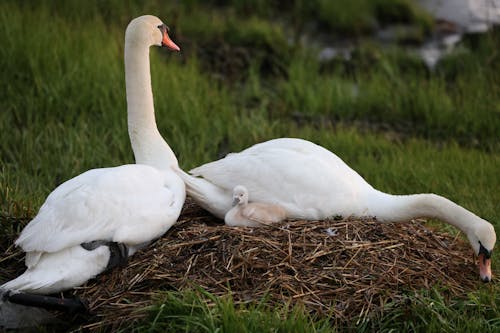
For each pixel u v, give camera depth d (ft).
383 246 34.71
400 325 31.81
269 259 33.12
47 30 63.67
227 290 31.86
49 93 56.85
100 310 31.94
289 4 89.61
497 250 41.57
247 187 37.83
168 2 84.74
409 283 33.14
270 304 31.65
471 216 35.99
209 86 65.92
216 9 87.76
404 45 83.92
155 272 32.68
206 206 38.19
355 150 56.54
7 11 64.95
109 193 33.45
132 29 39.11
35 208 41.14
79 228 32.27
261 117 60.34
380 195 37.99
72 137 52.90
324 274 32.83
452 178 51.83
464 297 33.60
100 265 32.86
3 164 48.03
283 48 77.41
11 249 36.94
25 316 33.22
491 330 32.09
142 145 39.32
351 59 78.48
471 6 89.45
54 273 31.76
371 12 87.97
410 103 67.21
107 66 60.18
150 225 33.88
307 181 37.35
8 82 57.62
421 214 36.99
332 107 67.21
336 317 31.55
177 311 30.71
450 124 64.13
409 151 56.49
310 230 35.19
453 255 36.04
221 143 57.06
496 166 53.67
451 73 74.74
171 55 72.33
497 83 69.51
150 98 39.63
